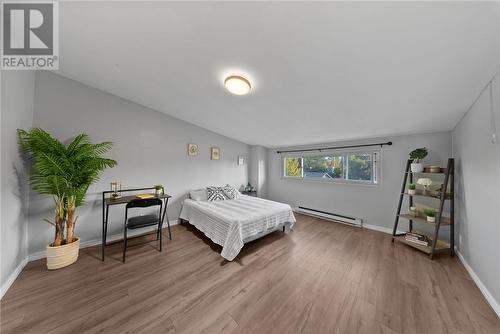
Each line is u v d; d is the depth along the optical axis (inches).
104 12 50.3
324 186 156.6
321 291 64.3
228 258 83.6
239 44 57.7
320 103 88.1
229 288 65.6
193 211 123.0
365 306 57.4
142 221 92.0
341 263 83.5
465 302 59.2
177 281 69.3
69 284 65.7
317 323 51.1
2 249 58.4
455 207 95.1
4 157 58.5
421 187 108.8
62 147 73.0
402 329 49.3
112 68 79.4
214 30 53.2
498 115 55.0
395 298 60.9
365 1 39.2
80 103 92.7
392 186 122.5
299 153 173.9
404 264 82.7
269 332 48.2
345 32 47.8
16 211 67.6
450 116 85.0
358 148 138.5
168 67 75.2
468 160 78.6
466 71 55.1
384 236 116.9
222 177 166.1
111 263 80.9
